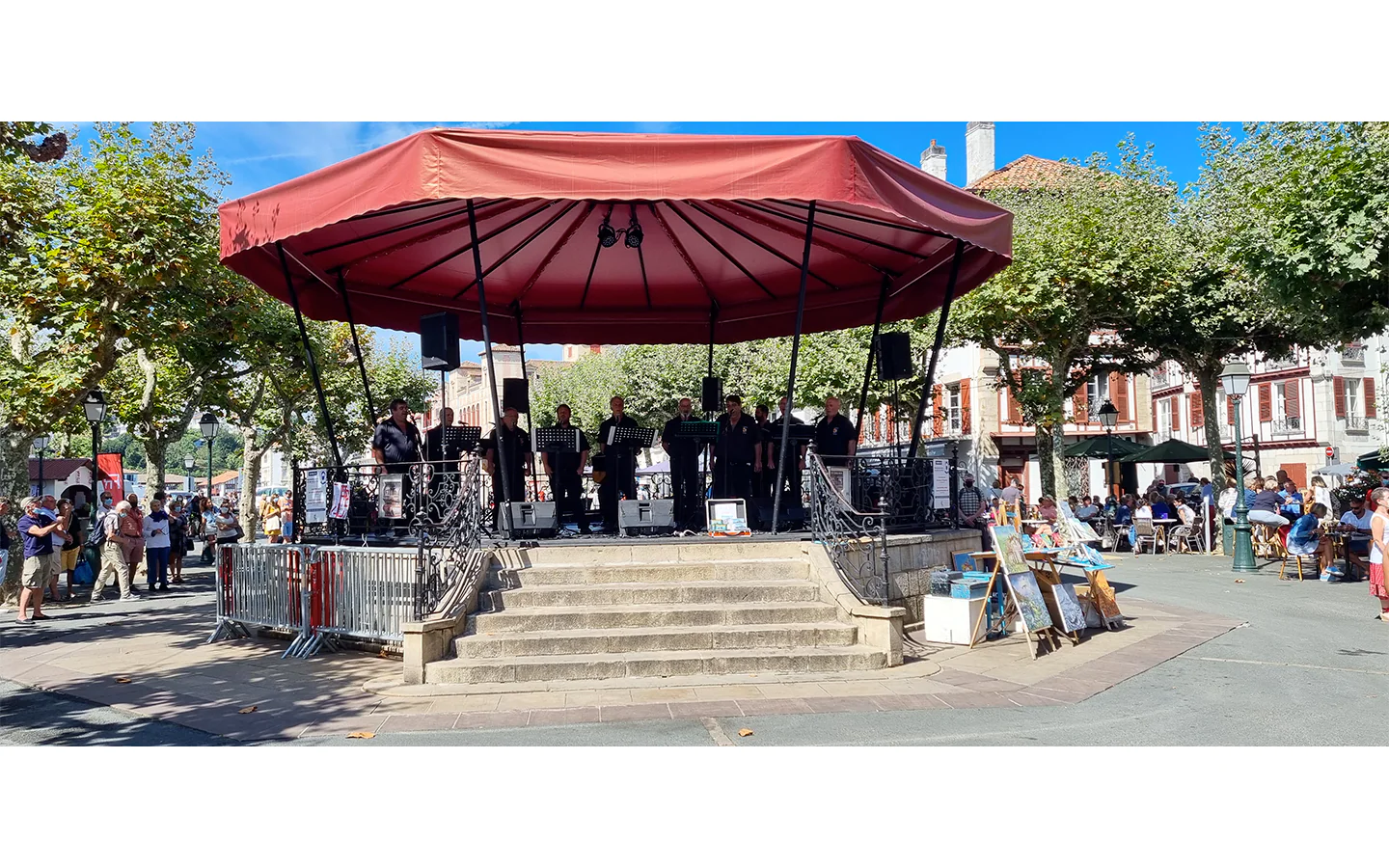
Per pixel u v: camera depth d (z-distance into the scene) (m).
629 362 37.34
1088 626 9.68
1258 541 19.41
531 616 7.40
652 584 7.92
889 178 7.67
